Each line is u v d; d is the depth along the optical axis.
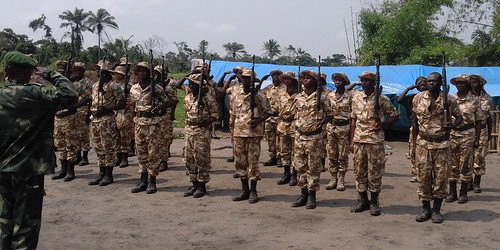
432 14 27.22
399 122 14.96
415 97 6.41
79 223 6.34
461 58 25.42
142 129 7.84
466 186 7.49
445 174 6.25
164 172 9.66
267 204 7.30
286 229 6.08
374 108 6.51
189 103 7.60
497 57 25.52
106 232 5.96
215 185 8.55
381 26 28.66
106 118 8.41
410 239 5.70
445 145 6.18
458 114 6.30
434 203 6.43
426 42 27.27
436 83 6.12
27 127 4.08
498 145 12.59
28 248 4.14
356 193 7.99
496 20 24.11
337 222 6.38
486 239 5.71
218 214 6.76
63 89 4.10
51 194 7.90
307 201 7.17
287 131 8.46
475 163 8.07
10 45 37.03
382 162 6.64
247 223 6.33
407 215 6.73
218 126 17.55
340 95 8.10
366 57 28.56
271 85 10.28
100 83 8.21
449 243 5.57
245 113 7.29
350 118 7.55
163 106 7.77
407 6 27.34
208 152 7.64
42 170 4.14
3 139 4.08
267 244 5.51
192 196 7.78
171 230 6.05
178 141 14.42
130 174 9.43
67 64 8.86
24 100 4.06
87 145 10.20
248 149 7.32
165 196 7.79
